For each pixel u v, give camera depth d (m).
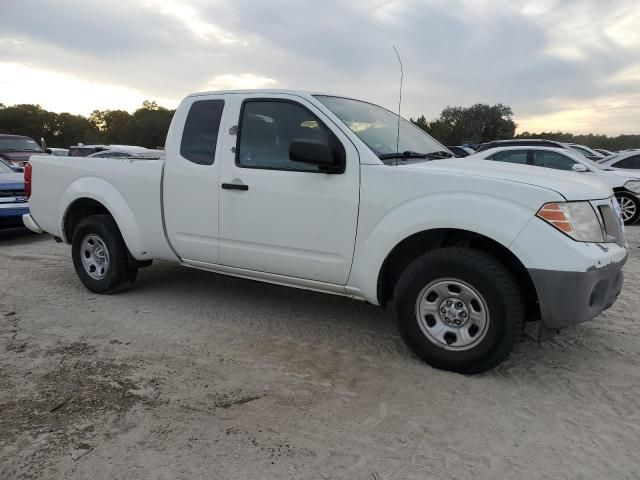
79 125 102.88
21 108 99.31
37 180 5.75
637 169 11.42
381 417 3.03
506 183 3.33
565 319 3.24
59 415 3.00
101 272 5.35
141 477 2.48
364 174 3.73
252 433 2.85
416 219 3.52
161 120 86.12
